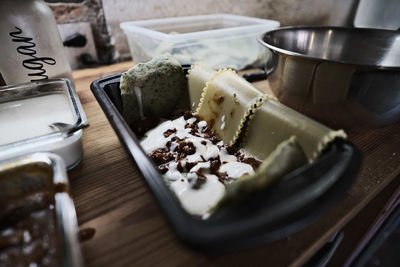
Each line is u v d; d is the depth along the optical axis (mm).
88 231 309
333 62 368
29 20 481
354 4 1287
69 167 395
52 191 292
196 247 195
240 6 1084
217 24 1020
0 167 275
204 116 486
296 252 295
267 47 471
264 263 284
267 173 249
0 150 321
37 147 337
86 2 808
